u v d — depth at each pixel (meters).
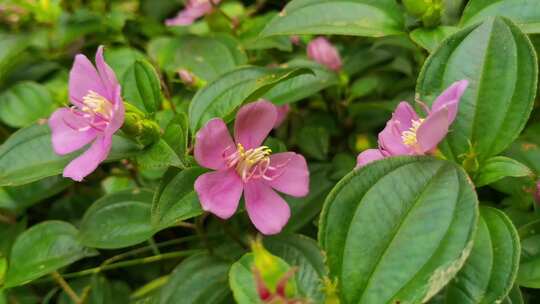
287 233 0.36
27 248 0.40
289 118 0.47
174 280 0.37
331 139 0.47
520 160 0.38
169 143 0.34
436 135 0.30
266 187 0.34
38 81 0.51
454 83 0.31
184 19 0.50
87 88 0.36
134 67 0.38
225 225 0.39
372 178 0.29
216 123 0.32
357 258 0.29
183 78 0.44
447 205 0.28
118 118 0.33
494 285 0.29
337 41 0.50
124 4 0.56
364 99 0.48
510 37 0.33
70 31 0.51
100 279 0.43
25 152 0.37
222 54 0.47
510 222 0.30
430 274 0.27
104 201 0.38
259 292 0.25
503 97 0.33
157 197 0.33
